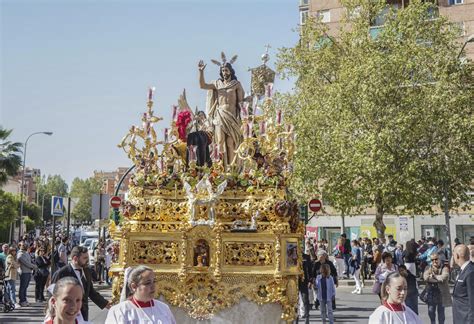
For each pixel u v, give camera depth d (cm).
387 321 552
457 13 4419
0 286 1809
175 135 1140
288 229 994
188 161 1092
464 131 2689
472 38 2694
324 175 2845
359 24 3088
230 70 1228
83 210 13438
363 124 2734
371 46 2939
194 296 973
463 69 2905
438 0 4481
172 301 971
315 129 2881
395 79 2745
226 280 972
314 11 4675
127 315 536
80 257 852
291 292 984
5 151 4306
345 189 2791
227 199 1042
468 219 4100
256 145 1116
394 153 2672
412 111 2680
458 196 3017
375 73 2733
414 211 2847
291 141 1109
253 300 967
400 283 557
